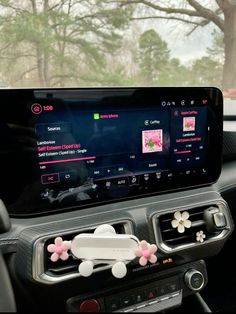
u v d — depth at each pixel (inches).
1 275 26.5
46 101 28.6
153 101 32.5
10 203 29.3
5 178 28.7
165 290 33.4
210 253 35.8
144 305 32.2
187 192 35.6
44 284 28.3
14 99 27.8
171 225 33.3
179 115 33.8
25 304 30.6
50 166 29.5
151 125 32.8
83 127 30.2
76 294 30.2
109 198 32.1
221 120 35.9
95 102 30.2
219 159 36.7
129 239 27.0
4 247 28.8
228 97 52.6
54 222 29.8
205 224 34.6
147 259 27.3
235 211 44.7
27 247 28.4
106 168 31.6
